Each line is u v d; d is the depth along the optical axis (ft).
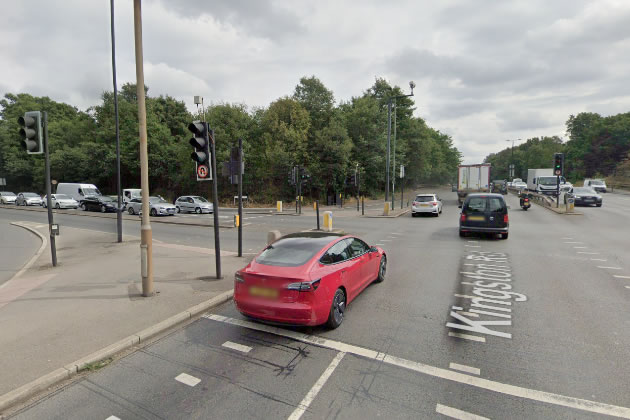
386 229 54.90
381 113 145.07
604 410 10.59
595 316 17.99
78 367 13.43
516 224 56.70
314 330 16.99
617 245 37.70
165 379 12.94
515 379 12.39
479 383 12.21
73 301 20.85
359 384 12.30
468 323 17.46
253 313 16.39
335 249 18.76
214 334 16.81
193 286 23.82
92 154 145.28
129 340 15.58
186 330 17.34
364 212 92.22
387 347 15.07
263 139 129.59
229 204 127.85
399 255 34.37
